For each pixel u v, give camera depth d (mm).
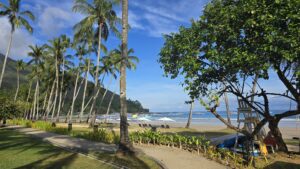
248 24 8938
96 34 35719
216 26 9906
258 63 8961
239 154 11844
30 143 17828
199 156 12102
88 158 12375
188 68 10469
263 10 8836
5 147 15852
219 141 14250
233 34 9539
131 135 17438
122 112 12984
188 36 10969
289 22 8531
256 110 11617
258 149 12320
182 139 14398
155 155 12508
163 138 15672
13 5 35188
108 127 35688
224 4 10492
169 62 11586
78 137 21438
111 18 33906
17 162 11422
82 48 49812
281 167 10016
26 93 86812
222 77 10930
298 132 30562
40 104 85188
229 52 9500
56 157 12617
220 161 10984
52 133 25562
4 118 36906
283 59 9125
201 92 11125
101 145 16547
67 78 65562
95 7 33875
